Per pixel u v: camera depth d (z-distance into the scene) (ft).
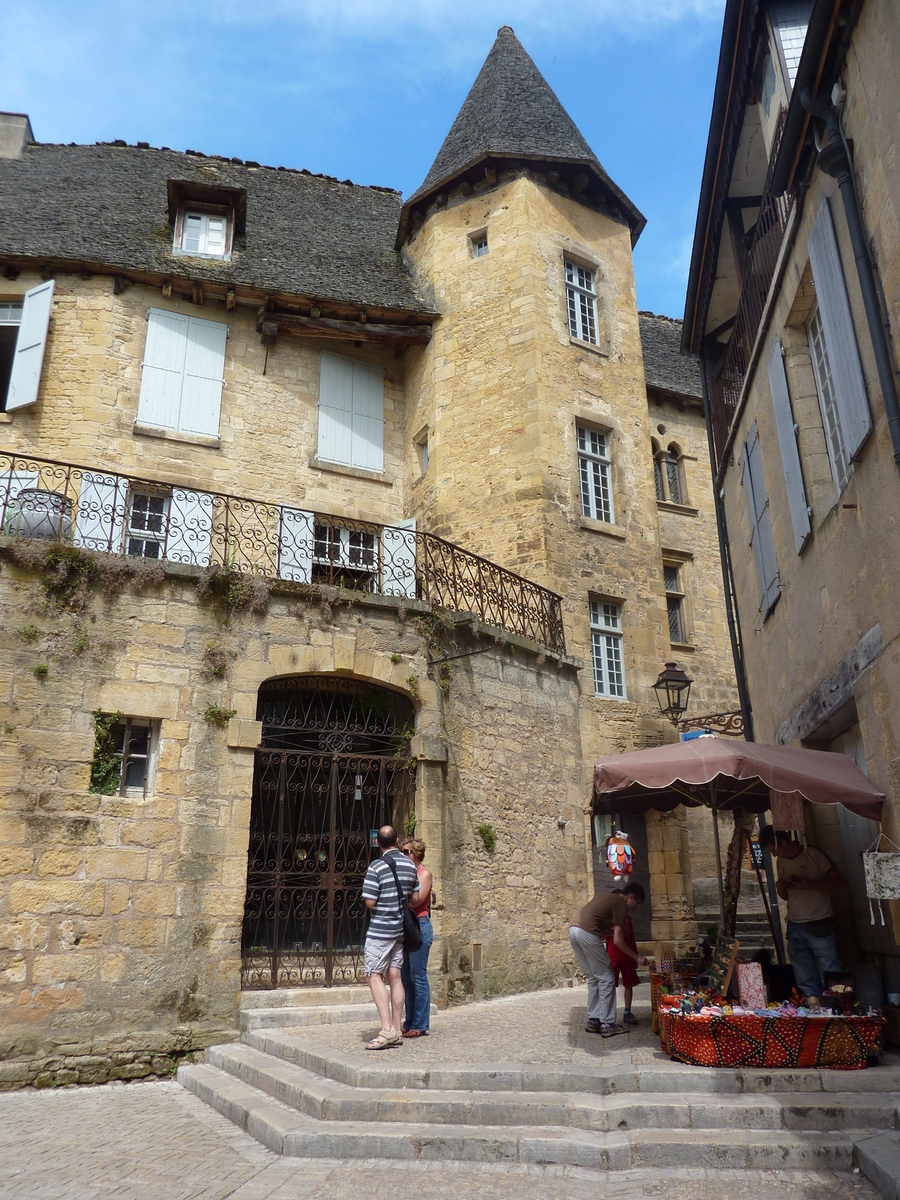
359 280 53.52
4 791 25.30
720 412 41.29
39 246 45.73
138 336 46.37
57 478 42.14
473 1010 29.12
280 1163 16.42
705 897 47.98
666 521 60.95
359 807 33.04
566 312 51.57
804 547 27.14
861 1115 16.31
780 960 27.73
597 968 23.16
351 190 65.67
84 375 44.45
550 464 47.26
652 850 44.93
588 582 46.88
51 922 25.00
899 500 19.77
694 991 21.35
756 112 31.83
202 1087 22.62
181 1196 14.69
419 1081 18.86
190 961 26.43
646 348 67.10
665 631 49.80
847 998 19.71
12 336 46.73
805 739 27.76
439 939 30.17
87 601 27.61
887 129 19.57
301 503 47.96
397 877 22.99
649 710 47.21
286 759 30.17
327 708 33.83
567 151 54.13
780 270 28.04
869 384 21.15
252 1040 25.31
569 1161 15.80
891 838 20.61
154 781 27.40
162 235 50.42
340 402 51.44
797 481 27.07
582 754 42.98
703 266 39.50
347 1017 27.07
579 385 50.37
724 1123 16.53
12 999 24.18
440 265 53.62
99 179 54.75
